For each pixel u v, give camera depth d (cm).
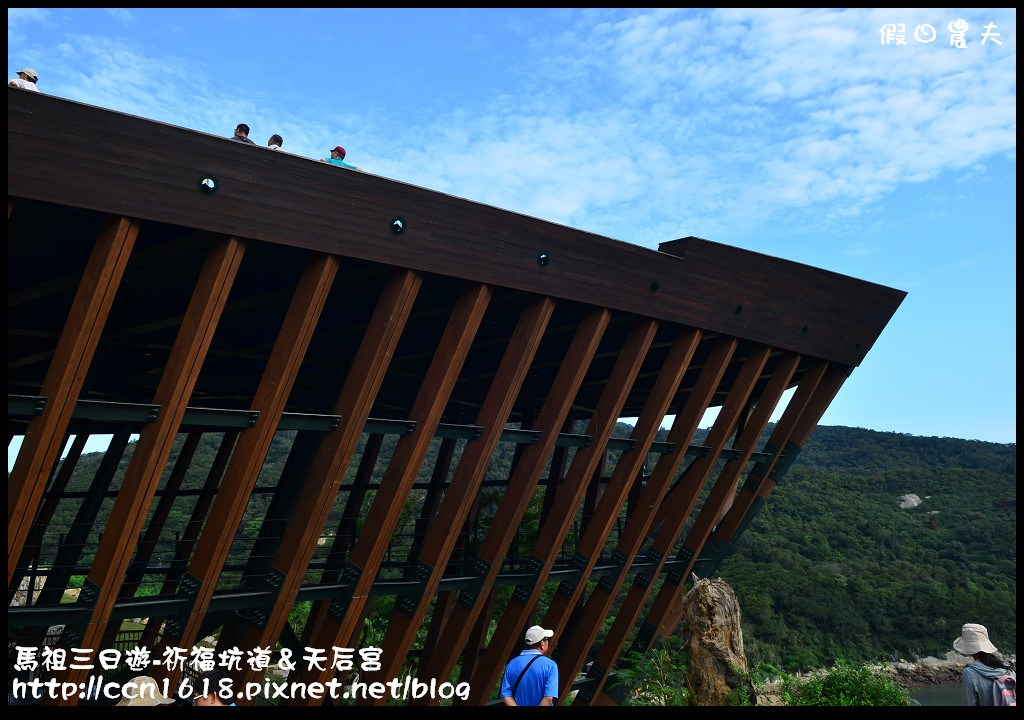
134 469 1128
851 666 1894
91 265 1055
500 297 1636
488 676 1739
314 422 1297
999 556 10344
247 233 1152
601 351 2352
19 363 1758
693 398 2014
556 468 2734
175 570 2219
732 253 1800
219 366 2223
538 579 1736
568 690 1991
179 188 1074
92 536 4497
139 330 1702
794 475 13262
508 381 1548
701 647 2259
